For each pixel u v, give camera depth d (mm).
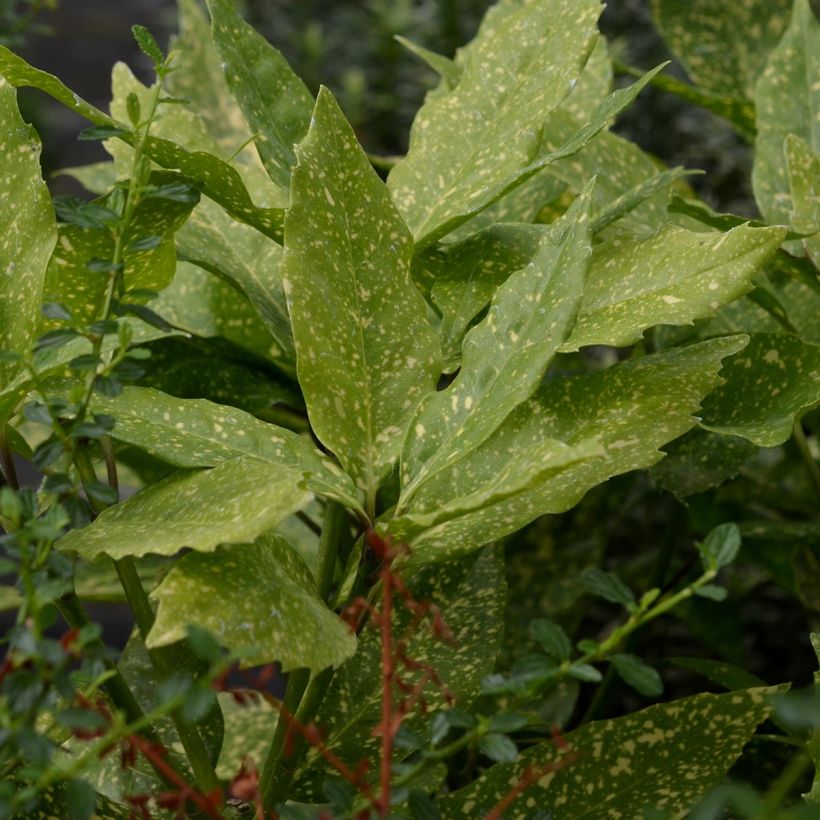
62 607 774
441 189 854
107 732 703
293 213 780
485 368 773
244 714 994
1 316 790
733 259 766
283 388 953
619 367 803
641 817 800
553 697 1031
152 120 764
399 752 813
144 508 748
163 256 816
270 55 881
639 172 989
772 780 935
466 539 766
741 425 850
